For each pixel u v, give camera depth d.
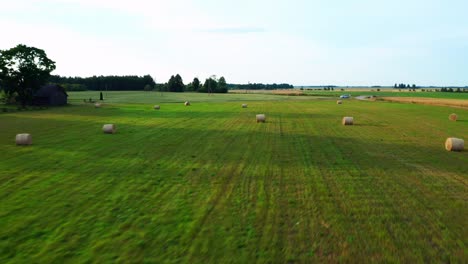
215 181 14.27
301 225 9.93
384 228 9.73
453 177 14.98
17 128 32.03
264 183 13.98
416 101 85.69
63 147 21.98
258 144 23.02
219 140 24.69
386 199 12.11
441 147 22.11
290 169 16.25
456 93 167.38
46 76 69.25
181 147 21.94
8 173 15.54
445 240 9.03
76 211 11.01
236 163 17.50
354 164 17.28
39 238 9.18
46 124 35.44
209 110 55.03
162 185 13.76
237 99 103.00
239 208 11.23
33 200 12.02
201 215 10.66
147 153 20.05
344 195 12.51
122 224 10.02
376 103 77.81
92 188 13.36
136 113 49.16
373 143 23.48
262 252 8.41
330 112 50.66
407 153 20.11
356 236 9.27
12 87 66.44
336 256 8.25
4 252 8.45
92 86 191.88
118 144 23.08
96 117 43.19
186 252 8.43
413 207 11.36
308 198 12.18
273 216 10.57
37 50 66.94
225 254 8.34
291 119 40.06
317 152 20.31
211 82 177.12
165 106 66.62
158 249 8.58
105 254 8.34
